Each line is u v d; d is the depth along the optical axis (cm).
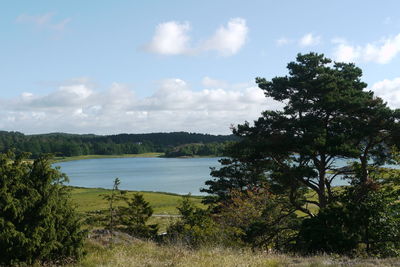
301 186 2714
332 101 2262
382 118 2239
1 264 1065
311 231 1638
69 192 1267
